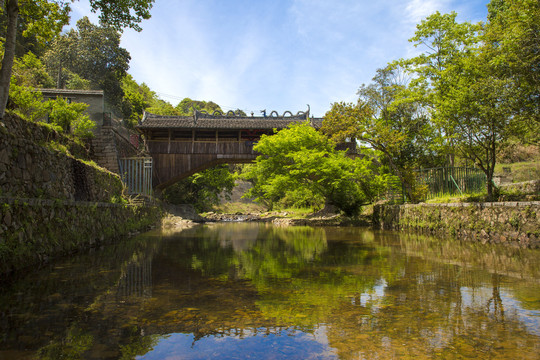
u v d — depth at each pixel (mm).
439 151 17453
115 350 2498
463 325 2996
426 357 2354
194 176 34438
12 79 12039
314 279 5008
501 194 11727
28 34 8414
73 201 8227
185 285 4633
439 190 15195
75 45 32031
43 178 7957
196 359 2352
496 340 2648
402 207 15758
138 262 6672
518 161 21156
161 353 2449
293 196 34688
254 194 25859
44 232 6652
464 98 10188
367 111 17031
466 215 11180
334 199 21641
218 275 5348
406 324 3033
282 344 2609
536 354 2389
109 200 12969
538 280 4828
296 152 21312
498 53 9570
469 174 14133
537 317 3195
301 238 12219
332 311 3443
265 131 26203
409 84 16359
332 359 2344
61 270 5738
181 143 25328
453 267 5910
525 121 9688
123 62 33281
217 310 3484
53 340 2680
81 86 28969
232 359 2348
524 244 8859
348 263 6477
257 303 3736
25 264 5742
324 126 19938
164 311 3451
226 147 25500
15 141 6770
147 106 43438
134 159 19953
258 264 6441
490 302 3715
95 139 18703
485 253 7574
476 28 15086
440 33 15734
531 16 8266
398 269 5773
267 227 20125
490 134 10930
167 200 31016
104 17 8727
